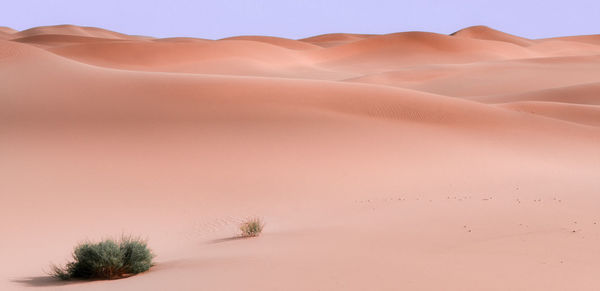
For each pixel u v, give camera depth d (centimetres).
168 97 3469
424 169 2448
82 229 1598
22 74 3822
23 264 1241
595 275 809
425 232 1217
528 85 8956
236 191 2042
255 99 3538
